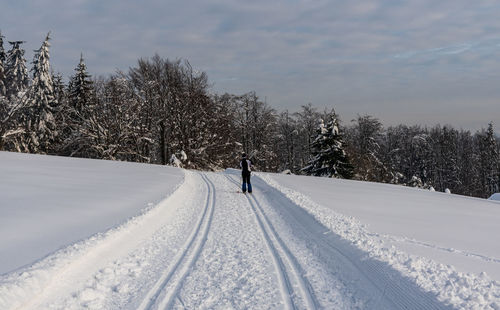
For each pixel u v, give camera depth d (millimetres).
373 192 15844
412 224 8328
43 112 40281
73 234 5684
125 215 7418
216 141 44938
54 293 3828
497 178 79125
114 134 38000
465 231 7855
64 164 18438
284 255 5711
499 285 4102
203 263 5312
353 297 4129
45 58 41000
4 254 4527
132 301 4004
